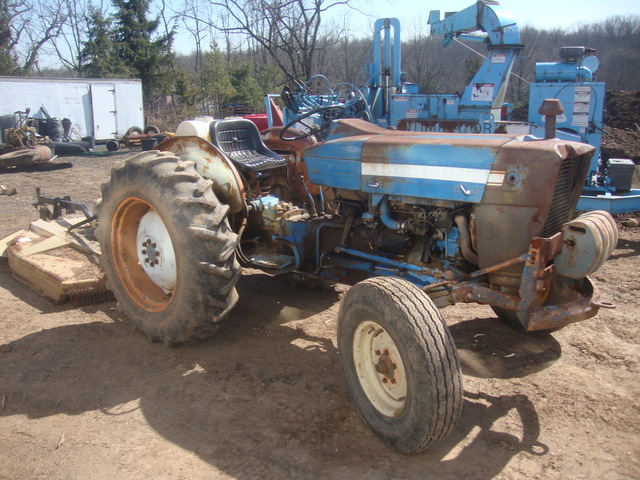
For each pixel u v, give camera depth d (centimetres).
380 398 302
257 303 493
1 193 1094
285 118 730
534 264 287
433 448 296
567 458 286
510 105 1045
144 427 315
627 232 721
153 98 2980
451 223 335
